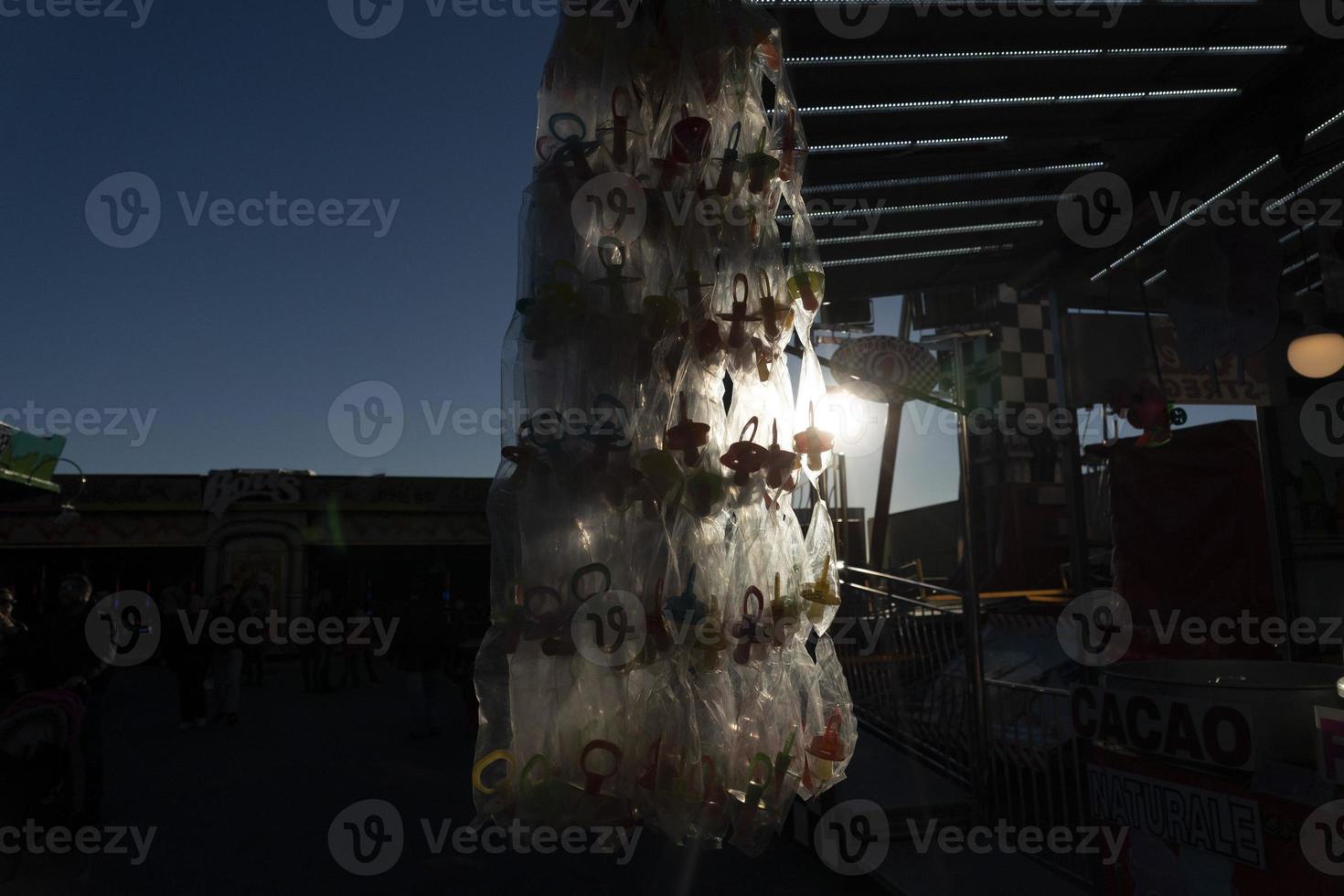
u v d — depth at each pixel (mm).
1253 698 2207
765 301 1527
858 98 4000
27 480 7293
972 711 4824
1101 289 6254
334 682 15086
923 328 10320
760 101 1669
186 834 5371
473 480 22328
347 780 6875
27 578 20469
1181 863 2414
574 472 1413
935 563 13094
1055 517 10055
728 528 1546
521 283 1520
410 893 4250
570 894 4160
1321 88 3861
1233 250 4051
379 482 21781
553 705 1422
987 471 11062
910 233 5520
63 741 4707
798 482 1620
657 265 1518
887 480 12281
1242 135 4180
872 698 6125
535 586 1406
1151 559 5273
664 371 1475
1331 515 4352
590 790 1385
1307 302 4066
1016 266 6188
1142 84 4016
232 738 9031
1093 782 2795
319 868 4668
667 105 1577
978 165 4680
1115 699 2625
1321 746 1920
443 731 9391
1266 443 4652
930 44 3621
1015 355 10898
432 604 9062
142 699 12867
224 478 21031
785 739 1576
